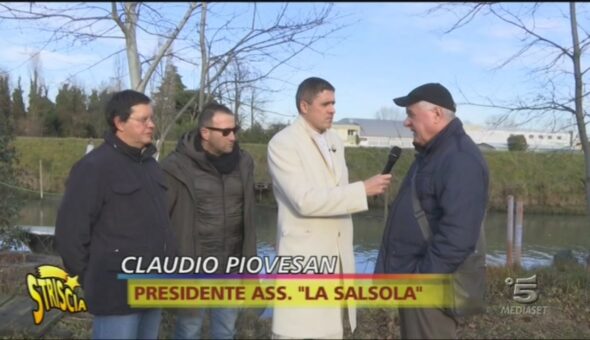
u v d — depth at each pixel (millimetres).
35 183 16031
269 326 3850
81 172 2445
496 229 12969
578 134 6645
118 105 2527
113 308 2545
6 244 6445
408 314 2762
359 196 2684
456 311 2625
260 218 9969
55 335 3729
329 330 2871
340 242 2873
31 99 28188
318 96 2752
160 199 2705
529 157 17734
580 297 4691
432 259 2555
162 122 5539
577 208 16750
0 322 3855
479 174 2549
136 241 2557
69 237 2426
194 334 3113
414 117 2746
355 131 34719
